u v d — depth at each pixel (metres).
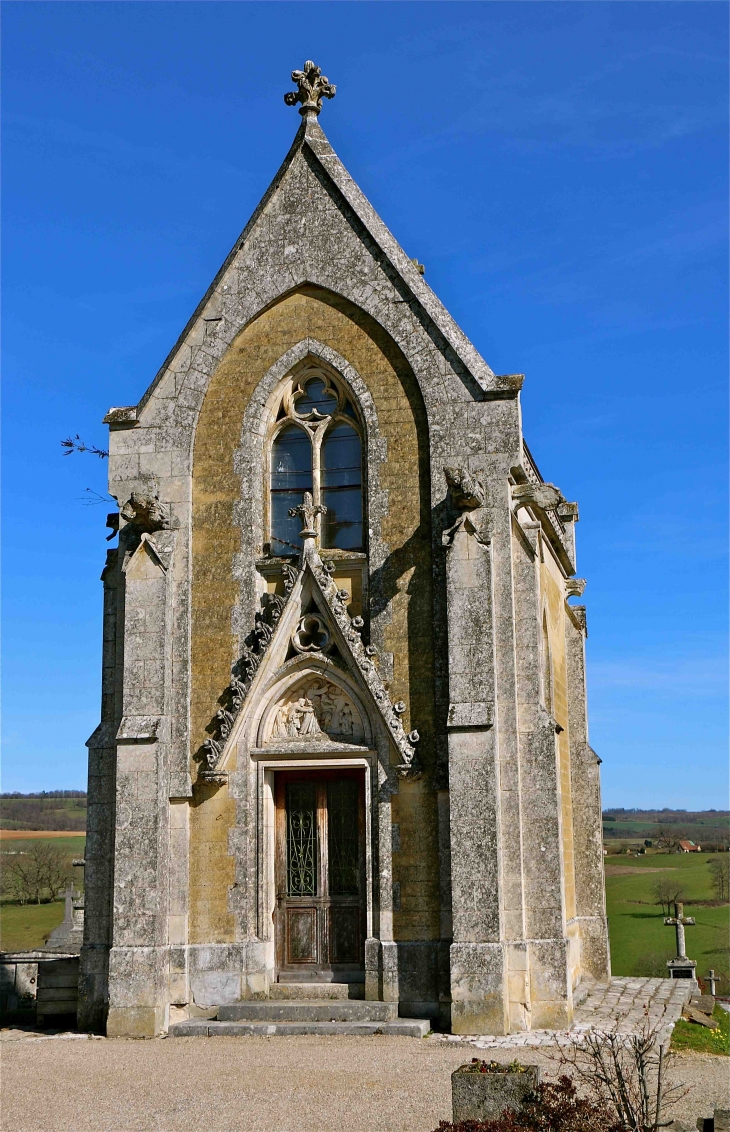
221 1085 15.26
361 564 21.52
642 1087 11.71
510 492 20.95
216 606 21.78
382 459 21.47
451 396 21.28
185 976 20.55
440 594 20.69
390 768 20.41
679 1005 22.20
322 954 20.91
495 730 19.78
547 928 19.39
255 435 22.28
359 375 21.88
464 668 20.00
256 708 21.23
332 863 21.16
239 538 21.92
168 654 21.55
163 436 22.55
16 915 57.84
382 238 22.36
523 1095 11.82
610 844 85.62
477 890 19.25
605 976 26.89
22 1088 15.55
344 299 22.25
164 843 20.91
